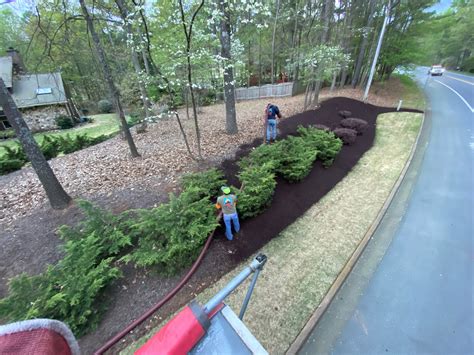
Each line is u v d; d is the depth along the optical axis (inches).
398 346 101.6
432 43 791.7
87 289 109.3
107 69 253.6
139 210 146.6
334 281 132.3
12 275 139.8
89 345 102.7
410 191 222.1
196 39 196.5
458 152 291.9
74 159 312.8
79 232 144.4
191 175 203.5
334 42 632.4
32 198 219.1
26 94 666.8
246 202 164.7
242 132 353.1
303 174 221.5
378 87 776.3
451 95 637.9
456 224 174.4
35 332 30.6
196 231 133.3
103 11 252.5
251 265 62.6
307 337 105.7
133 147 288.5
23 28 406.6
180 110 617.9
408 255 150.7
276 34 714.2
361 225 178.4
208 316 51.1
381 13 697.0
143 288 127.6
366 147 329.1
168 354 41.2
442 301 119.9
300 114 430.3
